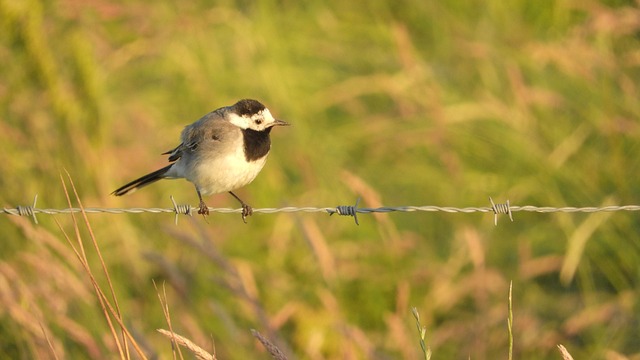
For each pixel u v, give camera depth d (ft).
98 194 41.50
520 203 44.68
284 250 42.27
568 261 39.37
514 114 46.98
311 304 40.09
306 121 48.73
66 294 35.53
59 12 44.50
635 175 43.21
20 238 38.24
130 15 53.36
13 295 33.60
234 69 52.13
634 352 37.52
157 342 36.70
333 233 43.47
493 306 39.52
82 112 43.16
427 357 23.45
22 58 42.70
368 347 34.27
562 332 37.91
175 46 52.85
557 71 48.96
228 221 44.57
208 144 33.91
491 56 50.39
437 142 47.01
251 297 33.04
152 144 48.44
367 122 49.73
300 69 52.70
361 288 40.45
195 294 39.50
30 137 41.65
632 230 41.06
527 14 53.98
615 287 40.73
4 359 34.96
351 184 37.68
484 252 41.96
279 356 23.50
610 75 46.03
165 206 45.16
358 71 54.49
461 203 45.42
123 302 37.27
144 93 51.83
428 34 56.39
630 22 45.19
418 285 40.52
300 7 59.98
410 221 45.32
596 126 45.09
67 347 35.04
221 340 36.81
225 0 57.82
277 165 45.80
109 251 40.42
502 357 38.29
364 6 58.29
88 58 44.29
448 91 50.31
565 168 44.45
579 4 51.06
